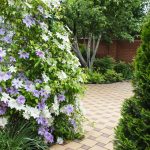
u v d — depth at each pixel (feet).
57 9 13.41
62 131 13.08
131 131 8.39
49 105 12.26
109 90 28.53
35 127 12.10
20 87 11.66
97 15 30.22
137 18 36.45
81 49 39.86
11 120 12.10
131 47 41.98
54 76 12.46
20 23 12.37
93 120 17.03
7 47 12.28
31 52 12.03
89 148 12.70
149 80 7.82
